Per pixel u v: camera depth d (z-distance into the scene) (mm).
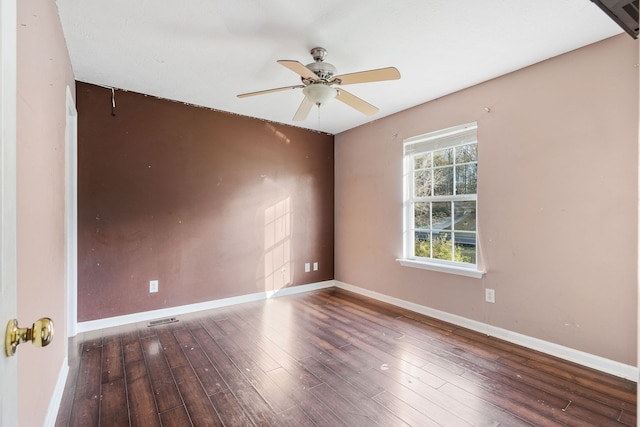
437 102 3135
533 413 1681
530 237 2465
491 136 2705
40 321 681
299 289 4199
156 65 2486
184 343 2562
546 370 2123
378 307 3527
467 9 1811
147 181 3107
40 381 1392
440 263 3152
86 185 2814
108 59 2385
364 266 4051
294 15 1871
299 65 1884
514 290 2564
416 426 1591
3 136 604
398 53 2293
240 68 2541
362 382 1989
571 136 2244
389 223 3699
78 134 2775
